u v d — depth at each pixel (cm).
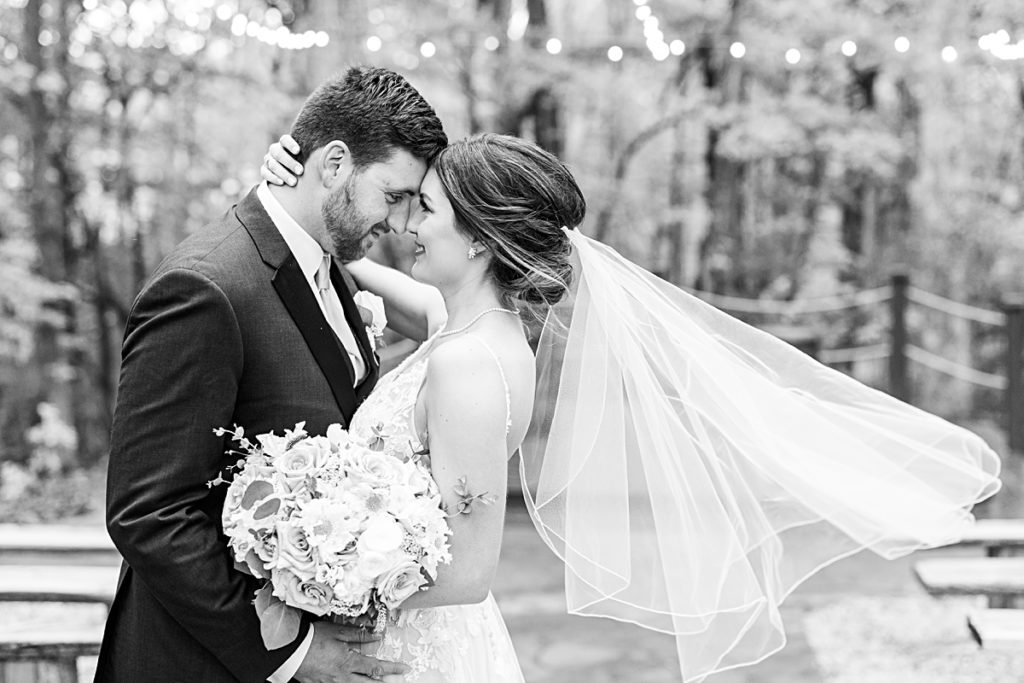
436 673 181
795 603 443
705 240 936
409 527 158
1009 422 703
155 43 736
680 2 788
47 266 766
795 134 846
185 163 814
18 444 744
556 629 407
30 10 729
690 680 202
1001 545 357
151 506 162
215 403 166
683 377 202
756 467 208
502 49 791
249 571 161
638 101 899
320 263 188
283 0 678
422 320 239
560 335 198
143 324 166
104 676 181
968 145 927
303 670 169
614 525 195
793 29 793
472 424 167
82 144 778
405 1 757
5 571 321
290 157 184
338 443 167
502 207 176
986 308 901
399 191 184
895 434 213
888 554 216
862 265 941
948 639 389
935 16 775
